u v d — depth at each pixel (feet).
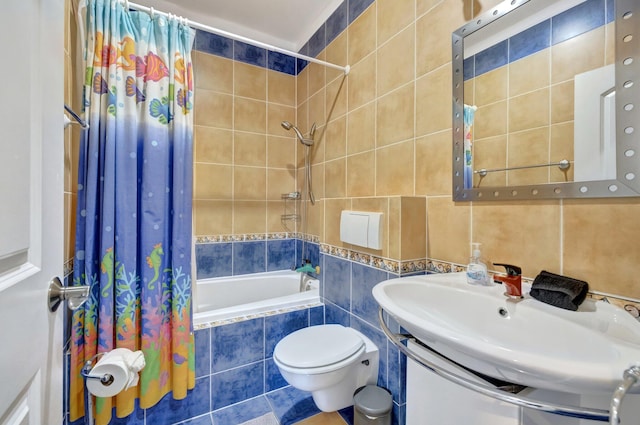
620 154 2.43
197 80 7.20
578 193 2.70
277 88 8.29
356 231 4.97
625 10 2.39
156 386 4.48
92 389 2.93
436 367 2.38
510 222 3.30
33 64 1.65
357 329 5.14
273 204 8.33
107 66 4.28
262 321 5.44
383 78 5.15
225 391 5.08
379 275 4.61
